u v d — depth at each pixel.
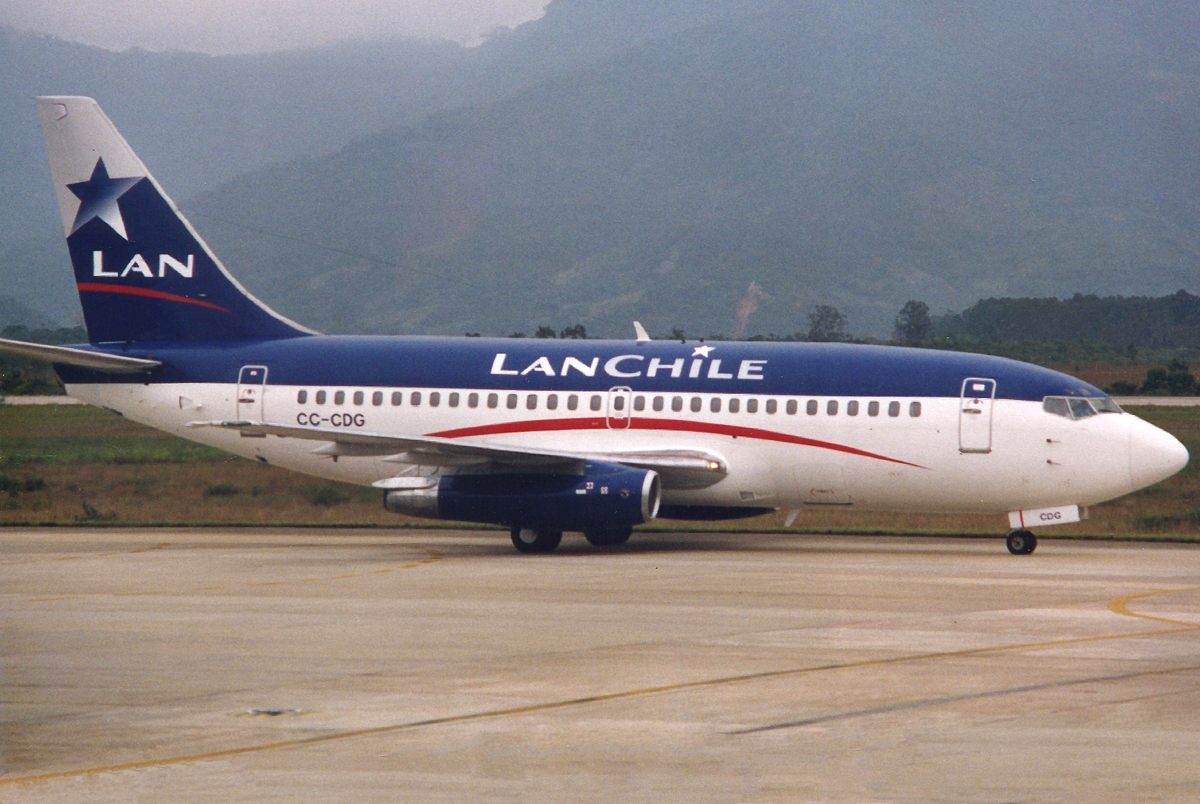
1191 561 104.69
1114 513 151.50
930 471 112.06
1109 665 61.03
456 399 123.31
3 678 59.72
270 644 67.75
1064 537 126.31
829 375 115.56
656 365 120.25
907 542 123.44
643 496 109.44
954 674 59.19
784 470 115.69
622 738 48.56
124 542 125.06
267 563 105.88
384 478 127.75
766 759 45.81
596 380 120.56
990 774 44.03
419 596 84.81
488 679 58.75
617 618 75.19
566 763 45.47
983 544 121.44
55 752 47.44
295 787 43.00
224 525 141.50
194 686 57.88
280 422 127.31
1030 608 78.44
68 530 137.62
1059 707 53.03
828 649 65.25
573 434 120.19
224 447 131.12
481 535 132.50
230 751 47.34
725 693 55.66
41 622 75.12
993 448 110.38
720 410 116.75
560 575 95.75
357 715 52.38
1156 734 48.94
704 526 140.38
